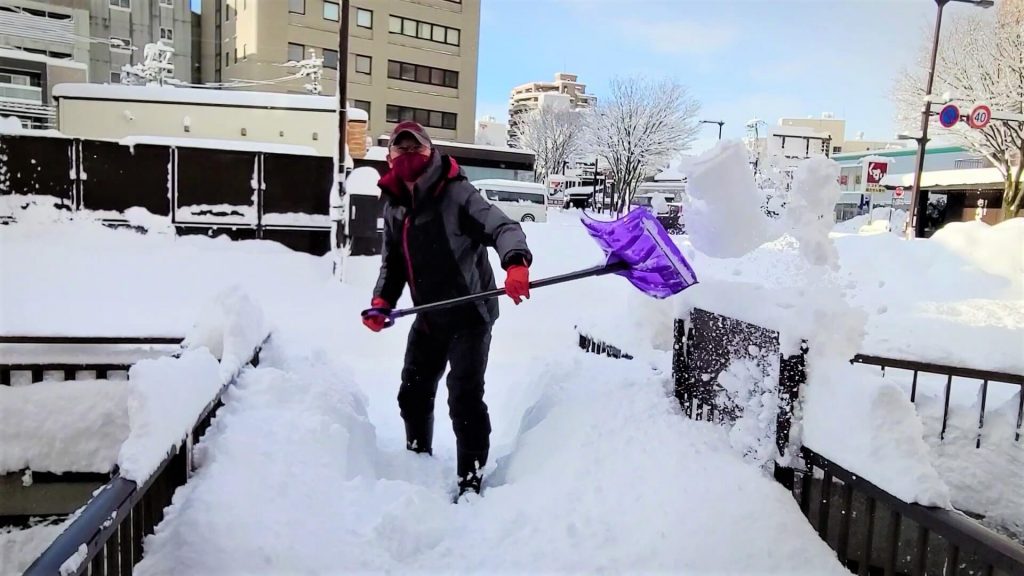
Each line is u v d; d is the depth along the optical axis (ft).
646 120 114.42
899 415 7.02
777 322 8.32
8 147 30.40
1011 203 68.59
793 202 8.43
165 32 140.77
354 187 34.96
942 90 70.33
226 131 53.98
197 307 23.95
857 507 9.62
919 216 97.35
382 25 133.90
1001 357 12.80
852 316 8.12
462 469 10.71
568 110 166.09
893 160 117.50
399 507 8.21
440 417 15.57
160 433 6.80
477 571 7.39
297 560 7.08
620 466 8.99
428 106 140.97
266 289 28.37
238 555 6.95
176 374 7.89
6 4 112.06
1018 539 11.10
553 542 7.79
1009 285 29.60
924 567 6.28
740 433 8.86
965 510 11.42
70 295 24.38
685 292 10.62
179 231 32.07
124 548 6.28
